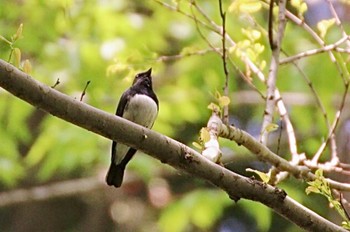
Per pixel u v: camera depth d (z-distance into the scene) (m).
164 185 15.05
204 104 13.38
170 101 13.20
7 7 12.44
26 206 18.11
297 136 13.59
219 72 12.89
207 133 5.86
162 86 13.43
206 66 12.94
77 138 12.71
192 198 12.44
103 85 12.34
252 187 5.74
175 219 12.34
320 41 7.54
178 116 13.27
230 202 12.45
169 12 12.78
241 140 6.43
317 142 12.57
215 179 5.70
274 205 5.79
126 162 8.07
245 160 13.20
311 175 6.73
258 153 6.57
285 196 5.79
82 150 12.78
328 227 5.89
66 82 12.49
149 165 13.28
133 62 8.39
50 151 13.12
